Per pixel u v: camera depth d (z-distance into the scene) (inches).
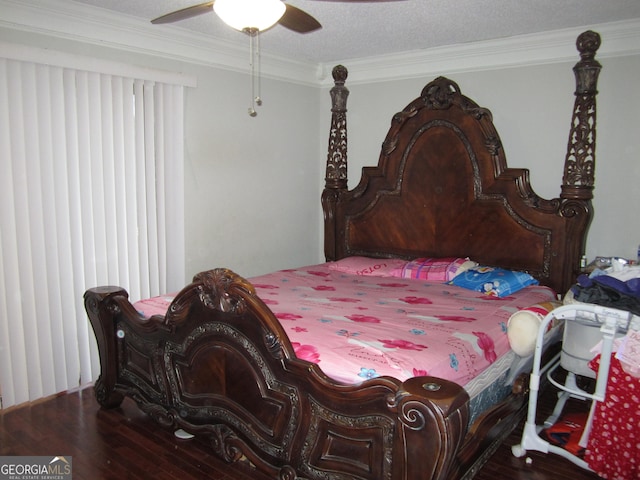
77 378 124.5
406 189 154.3
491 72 144.6
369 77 168.4
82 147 119.3
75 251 121.3
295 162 179.9
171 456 95.1
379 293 122.7
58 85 113.2
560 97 134.3
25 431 103.5
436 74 154.5
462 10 113.9
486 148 137.3
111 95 123.3
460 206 144.3
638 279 85.4
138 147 130.7
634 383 78.2
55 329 119.0
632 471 79.6
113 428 105.2
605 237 131.2
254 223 167.0
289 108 174.4
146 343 100.7
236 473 90.0
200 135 146.7
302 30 90.5
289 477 77.9
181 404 95.2
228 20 73.6
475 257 143.4
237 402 85.5
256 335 79.7
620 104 125.4
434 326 94.4
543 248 130.8
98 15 116.3
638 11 113.4
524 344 92.6
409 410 62.7
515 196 134.1
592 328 88.7
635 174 125.0
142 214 133.6
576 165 122.0
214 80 148.5
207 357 88.9
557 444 97.6
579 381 121.2
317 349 81.0
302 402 75.4
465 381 81.4
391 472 66.6
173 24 127.3
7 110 105.5
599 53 126.2
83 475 88.6
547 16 117.7
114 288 110.7
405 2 108.7
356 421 69.5
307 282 135.0
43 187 113.2
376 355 78.0
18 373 113.7
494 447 88.5
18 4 104.1
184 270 146.6
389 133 154.9
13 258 110.1
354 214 165.9
